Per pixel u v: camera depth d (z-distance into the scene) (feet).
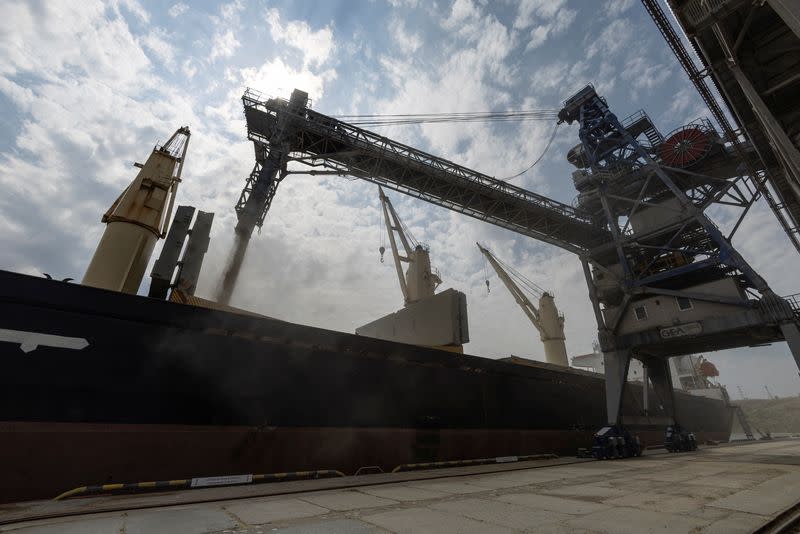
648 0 41.65
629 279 94.32
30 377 33.12
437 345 80.74
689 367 259.80
